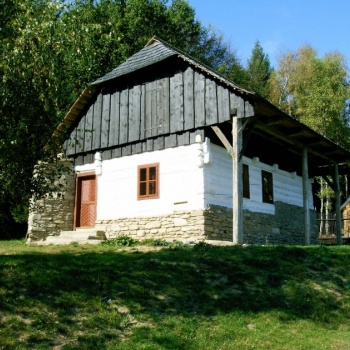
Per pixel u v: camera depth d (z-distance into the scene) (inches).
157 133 645.9
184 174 610.9
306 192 682.8
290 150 759.7
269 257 449.1
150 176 647.1
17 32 322.3
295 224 810.8
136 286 357.1
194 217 588.7
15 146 318.3
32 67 326.6
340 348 297.7
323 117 1295.5
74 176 737.6
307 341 305.0
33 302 313.4
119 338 286.4
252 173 711.1
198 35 1422.2
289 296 377.4
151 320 311.3
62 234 669.3
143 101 674.8
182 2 1332.4
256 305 355.3
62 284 346.6
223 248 483.2
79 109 741.3
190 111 616.1
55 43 339.9
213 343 288.7
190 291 362.6
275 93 1588.3
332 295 392.2
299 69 1510.8
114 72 708.7
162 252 464.8
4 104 302.7
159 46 691.4
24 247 584.7
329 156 791.7
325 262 457.7
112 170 691.4
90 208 719.7
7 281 338.6
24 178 327.6
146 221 635.5
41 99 330.0
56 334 283.0
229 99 577.6
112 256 445.7
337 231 796.0
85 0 1138.7
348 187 1507.1
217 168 621.6
